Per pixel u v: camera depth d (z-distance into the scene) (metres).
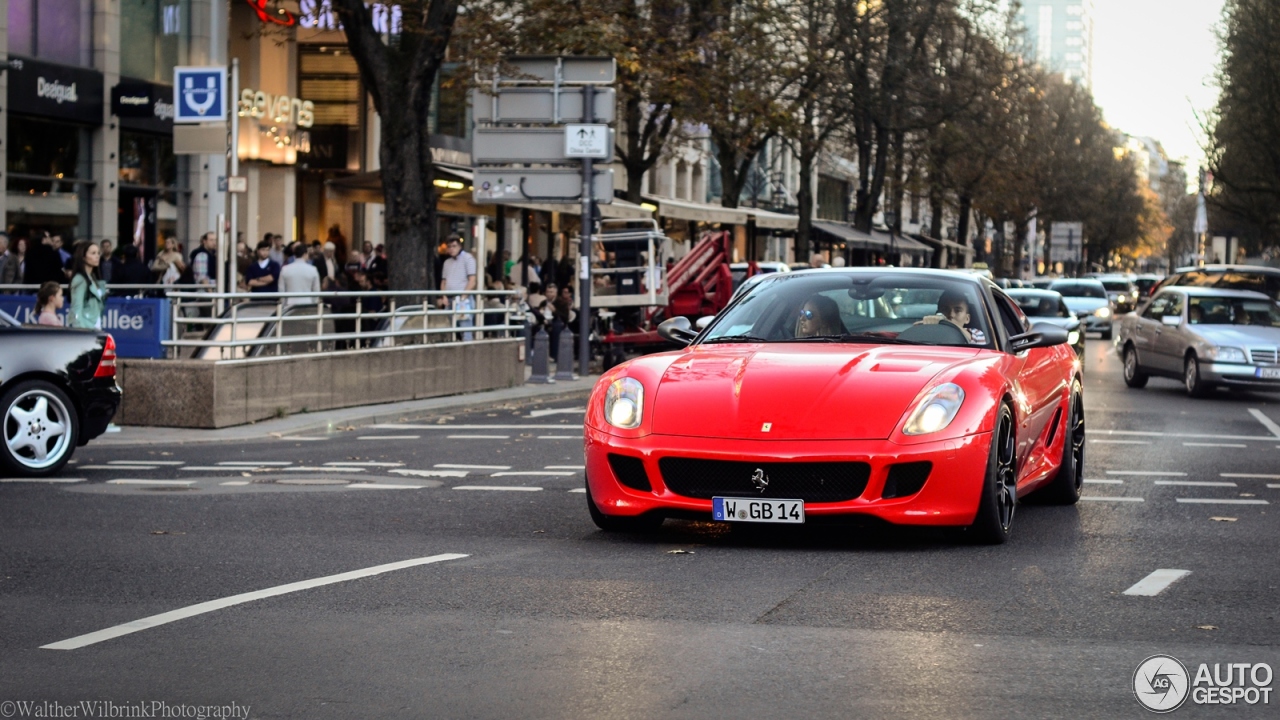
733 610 6.47
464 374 21.47
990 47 51.97
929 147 58.88
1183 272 29.97
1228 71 43.88
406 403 19.50
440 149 40.78
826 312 9.33
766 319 9.37
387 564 7.71
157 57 32.34
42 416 12.20
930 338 9.09
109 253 24.61
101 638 6.00
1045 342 9.32
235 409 16.52
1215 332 23.78
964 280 9.63
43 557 7.98
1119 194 112.81
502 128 23.59
